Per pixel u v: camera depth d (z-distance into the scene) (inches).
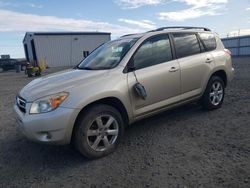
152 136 184.7
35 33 1546.5
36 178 138.1
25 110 148.1
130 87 164.1
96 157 153.9
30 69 880.3
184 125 202.2
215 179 123.1
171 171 133.8
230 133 179.5
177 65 191.6
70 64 1680.6
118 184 125.9
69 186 128.2
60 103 140.0
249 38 1627.7
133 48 173.2
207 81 217.5
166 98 186.7
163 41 190.9
